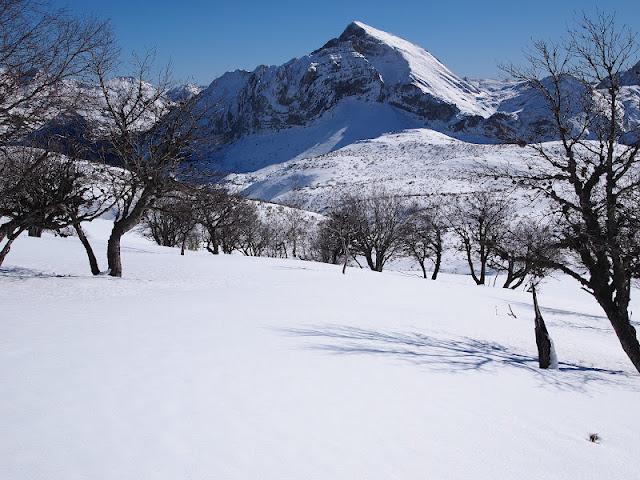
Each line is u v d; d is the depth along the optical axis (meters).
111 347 7.19
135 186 17.83
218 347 7.65
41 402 4.85
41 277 16.53
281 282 21.28
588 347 14.23
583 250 11.69
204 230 59.00
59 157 16.59
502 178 12.07
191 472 3.72
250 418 4.84
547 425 5.68
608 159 10.88
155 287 16.50
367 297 17.72
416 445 4.63
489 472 4.28
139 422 4.53
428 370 7.61
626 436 5.63
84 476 3.54
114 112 16.25
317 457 4.16
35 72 10.43
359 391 6.03
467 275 47.56
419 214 41.56
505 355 10.47
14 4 9.41
